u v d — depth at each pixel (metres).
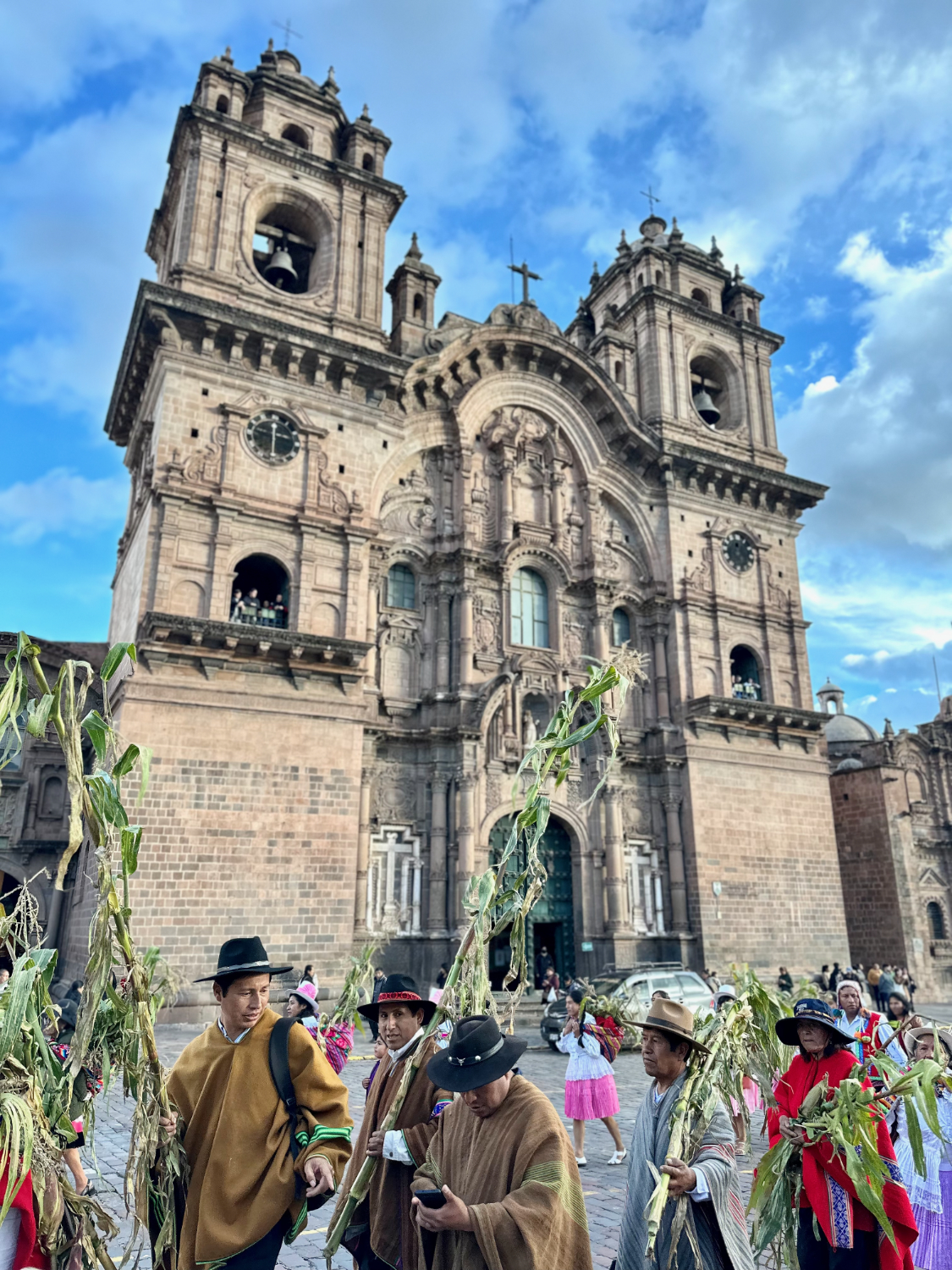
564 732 6.32
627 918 32.81
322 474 30.91
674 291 44.16
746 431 43.22
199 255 31.28
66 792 31.95
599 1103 12.05
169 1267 5.28
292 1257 8.82
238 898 25.23
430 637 33.59
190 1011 23.70
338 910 26.50
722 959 33.66
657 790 35.94
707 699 35.72
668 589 38.25
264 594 31.83
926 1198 7.20
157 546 27.55
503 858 6.10
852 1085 5.80
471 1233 4.52
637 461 39.44
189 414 29.06
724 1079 5.94
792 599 41.31
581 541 37.41
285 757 26.95
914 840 45.25
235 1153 5.45
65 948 29.59
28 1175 4.79
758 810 36.62
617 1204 10.16
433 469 35.53
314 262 35.00
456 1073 4.62
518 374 37.62
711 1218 5.05
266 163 33.66
